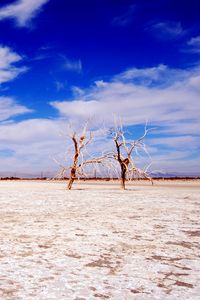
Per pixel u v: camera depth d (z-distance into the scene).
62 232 9.41
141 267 5.97
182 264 6.18
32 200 21.50
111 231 9.61
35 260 6.34
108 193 31.00
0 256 6.61
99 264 6.14
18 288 4.76
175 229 10.02
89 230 9.76
